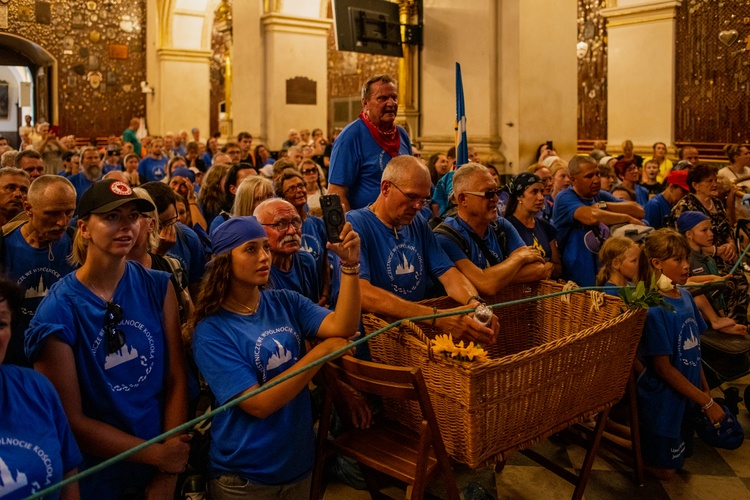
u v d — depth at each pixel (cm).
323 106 1270
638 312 293
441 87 845
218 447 248
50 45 1988
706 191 535
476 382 232
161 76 1967
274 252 324
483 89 795
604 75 1412
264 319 253
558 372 258
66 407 224
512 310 342
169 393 253
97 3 2027
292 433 249
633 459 345
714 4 1196
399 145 424
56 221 300
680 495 340
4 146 971
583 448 381
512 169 784
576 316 324
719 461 377
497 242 358
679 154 1151
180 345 259
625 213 500
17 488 182
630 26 1184
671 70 1150
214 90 2138
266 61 1222
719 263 521
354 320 255
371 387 249
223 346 242
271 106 1215
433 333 302
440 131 852
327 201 251
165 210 357
